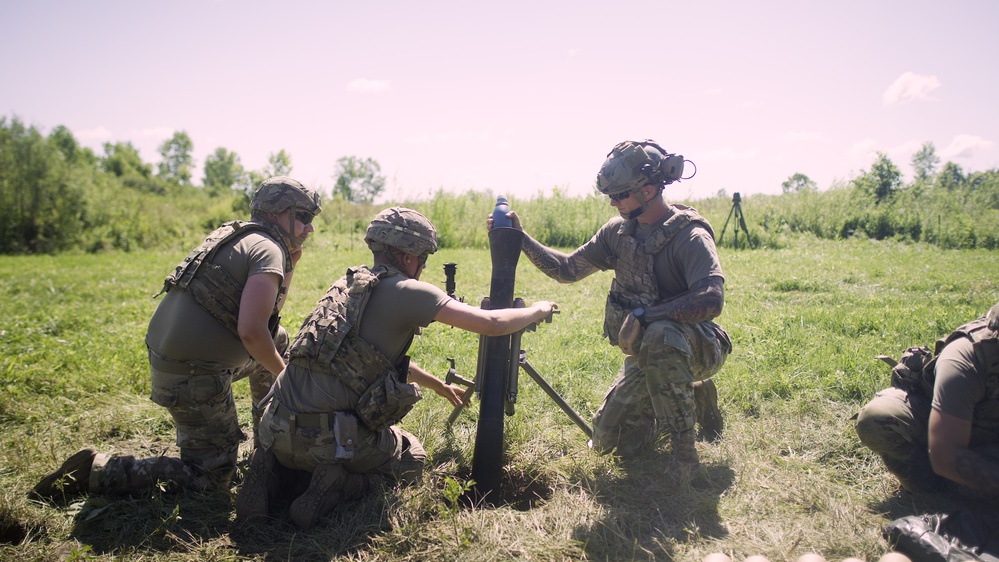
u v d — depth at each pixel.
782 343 5.54
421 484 3.21
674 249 3.52
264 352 3.08
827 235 16.14
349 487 3.10
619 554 2.80
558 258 3.91
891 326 6.02
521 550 2.76
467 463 3.66
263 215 3.33
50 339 6.43
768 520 3.04
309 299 8.91
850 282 9.28
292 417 2.97
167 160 102.31
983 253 12.78
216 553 2.79
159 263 15.39
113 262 15.79
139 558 2.77
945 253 12.80
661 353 3.34
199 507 3.16
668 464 3.49
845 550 2.78
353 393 3.03
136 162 75.44
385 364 3.05
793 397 4.46
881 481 3.34
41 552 2.78
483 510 3.03
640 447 3.73
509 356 3.45
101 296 10.07
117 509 3.11
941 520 2.74
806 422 4.08
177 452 4.01
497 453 3.30
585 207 16.94
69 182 20.70
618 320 3.66
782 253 12.92
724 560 2.57
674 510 3.13
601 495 3.29
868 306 7.35
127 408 4.50
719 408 4.34
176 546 2.87
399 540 2.81
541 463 3.54
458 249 15.99
